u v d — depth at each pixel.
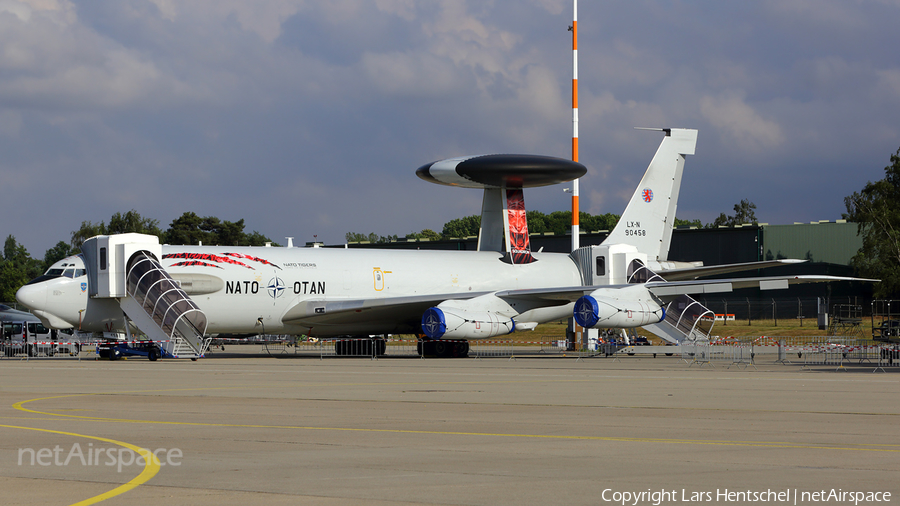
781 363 142.62
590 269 193.00
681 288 159.88
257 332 164.88
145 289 145.00
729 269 181.50
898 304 169.75
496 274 185.50
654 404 69.88
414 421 58.22
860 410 65.25
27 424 56.66
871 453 44.50
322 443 48.03
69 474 38.62
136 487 35.59
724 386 89.44
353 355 179.50
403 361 150.62
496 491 34.75
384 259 175.25
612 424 56.62
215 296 153.88
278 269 160.50
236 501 32.88
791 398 75.31
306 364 137.25
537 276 190.12
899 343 159.25
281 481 36.88
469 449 45.81
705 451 45.12
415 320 177.25
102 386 88.88
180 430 53.62
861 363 142.12
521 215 193.75
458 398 75.31
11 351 181.88
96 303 149.62
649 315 163.00
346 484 36.22
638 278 186.12
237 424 56.53
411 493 34.34
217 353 192.62
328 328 171.00
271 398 75.19
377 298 166.75
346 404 69.88
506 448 46.19
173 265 151.38
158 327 145.00
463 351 171.88
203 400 73.25
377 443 48.03
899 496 34.00
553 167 181.25
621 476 38.00
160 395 78.12
